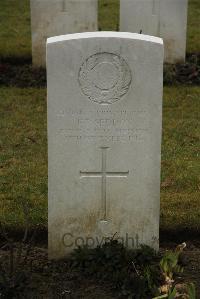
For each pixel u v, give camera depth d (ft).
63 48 8.50
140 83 8.61
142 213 9.00
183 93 15.21
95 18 16.08
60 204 8.96
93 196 8.95
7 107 14.55
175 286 8.27
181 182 11.30
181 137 13.10
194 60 16.67
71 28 16.11
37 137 13.12
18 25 20.49
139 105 8.67
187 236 9.90
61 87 8.61
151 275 8.56
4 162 12.04
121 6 15.84
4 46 18.10
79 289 8.63
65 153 8.80
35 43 16.20
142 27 16.02
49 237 9.08
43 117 14.07
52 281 8.77
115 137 8.77
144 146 8.79
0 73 16.07
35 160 12.14
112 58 8.54
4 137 13.10
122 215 9.01
